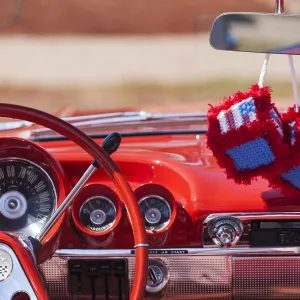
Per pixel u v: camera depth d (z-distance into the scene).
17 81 33.25
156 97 30.42
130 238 5.30
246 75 31.86
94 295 5.40
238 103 5.00
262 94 4.98
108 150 4.62
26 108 4.61
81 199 5.18
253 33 4.84
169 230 5.19
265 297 5.32
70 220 5.27
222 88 30.59
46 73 34.72
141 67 35.25
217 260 5.26
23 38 40.09
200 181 5.33
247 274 5.26
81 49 38.72
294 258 5.23
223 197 5.23
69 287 5.38
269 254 5.21
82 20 40.75
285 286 5.27
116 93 31.31
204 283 5.30
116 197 5.17
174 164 5.48
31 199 5.11
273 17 4.78
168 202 5.17
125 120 6.53
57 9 40.50
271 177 5.11
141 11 39.81
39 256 4.85
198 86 31.41
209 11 8.13
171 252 5.25
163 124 6.57
